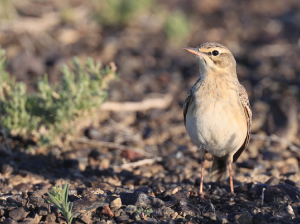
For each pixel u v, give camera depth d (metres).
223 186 10.42
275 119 14.47
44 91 12.02
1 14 19.84
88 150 12.45
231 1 30.16
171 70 19.45
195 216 8.31
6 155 11.77
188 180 10.95
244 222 8.04
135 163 11.95
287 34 24.12
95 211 8.18
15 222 7.64
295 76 18.70
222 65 9.34
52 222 7.82
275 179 10.42
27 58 18.45
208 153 11.10
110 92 16.81
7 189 9.70
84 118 12.31
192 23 25.70
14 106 11.73
